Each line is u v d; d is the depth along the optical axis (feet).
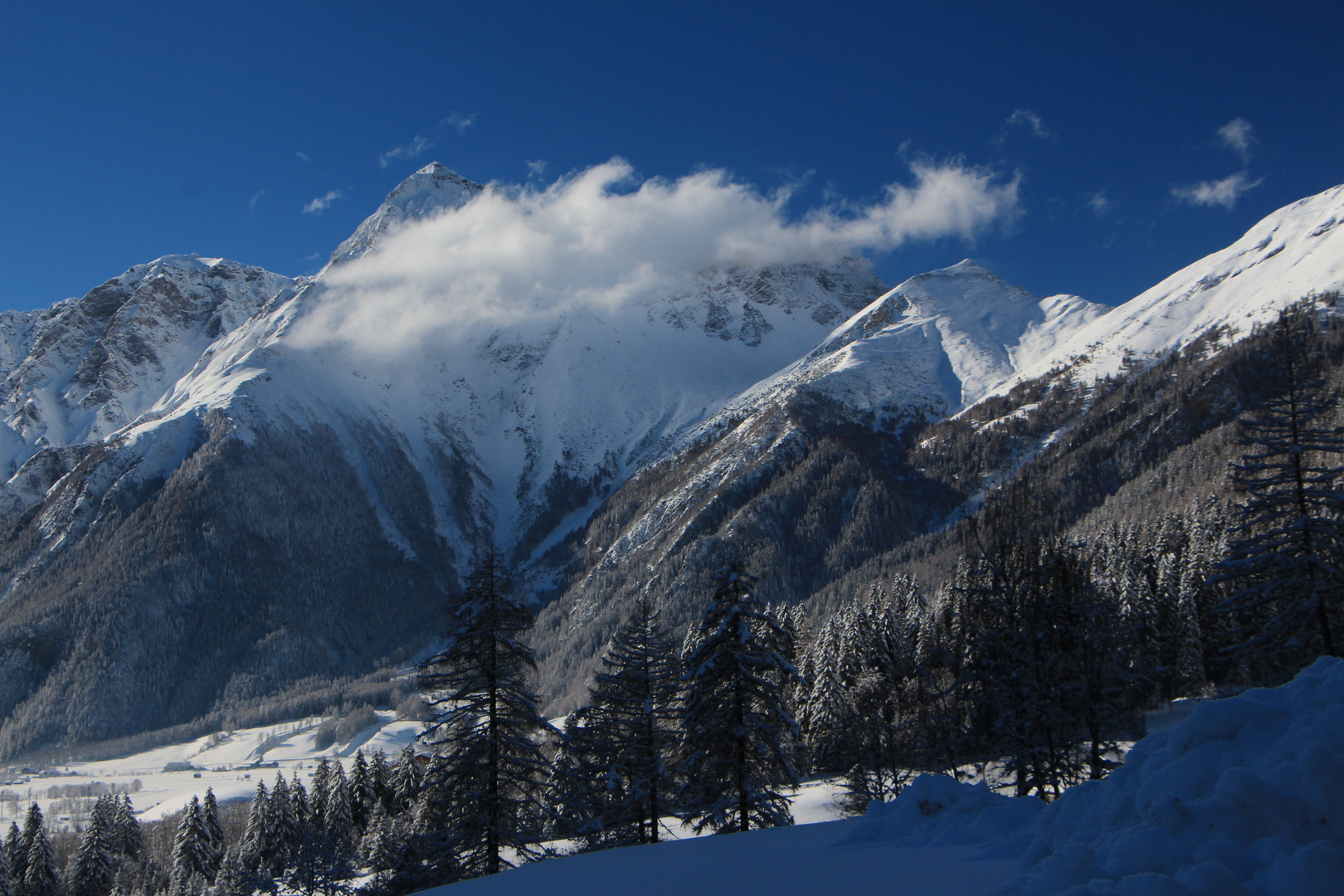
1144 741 37.50
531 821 115.24
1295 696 35.12
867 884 37.73
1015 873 35.29
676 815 124.98
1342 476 98.27
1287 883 24.90
